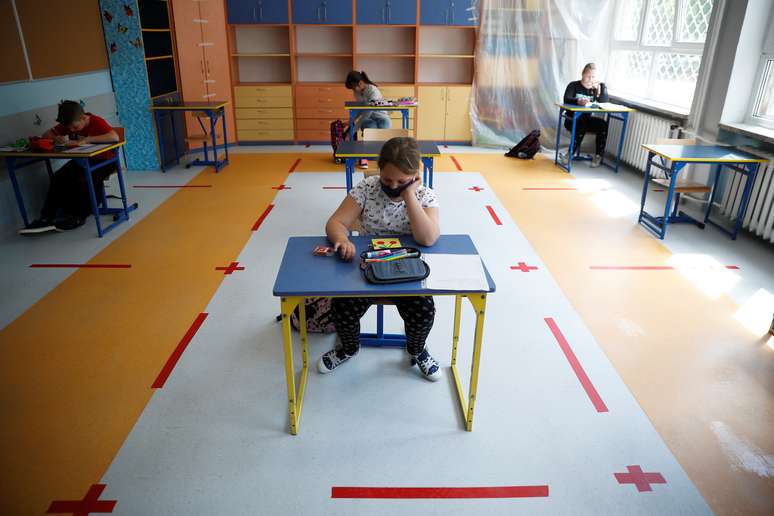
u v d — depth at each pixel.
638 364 2.37
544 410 2.07
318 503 1.66
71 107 3.83
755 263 3.46
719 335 2.60
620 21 6.43
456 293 1.66
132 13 5.23
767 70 4.08
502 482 1.74
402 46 7.28
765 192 3.70
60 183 3.97
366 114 5.89
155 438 1.92
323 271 1.77
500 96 6.82
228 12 6.64
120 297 2.96
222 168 5.91
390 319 2.74
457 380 2.21
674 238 3.89
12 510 1.62
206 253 3.56
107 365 2.34
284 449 1.87
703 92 4.54
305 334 2.16
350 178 3.82
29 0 4.07
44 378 2.24
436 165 6.09
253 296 2.97
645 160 5.46
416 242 1.98
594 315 2.78
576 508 1.65
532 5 6.38
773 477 1.77
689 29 5.21
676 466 1.81
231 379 2.25
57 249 3.63
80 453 1.84
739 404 2.11
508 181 5.42
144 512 1.62
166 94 6.00
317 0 6.61
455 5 6.62
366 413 2.05
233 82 6.98
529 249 3.66
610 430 1.97
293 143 7.23
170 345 2.49
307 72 7.33
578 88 5.97
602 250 3.65
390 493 1.69
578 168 5.98
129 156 5.77
